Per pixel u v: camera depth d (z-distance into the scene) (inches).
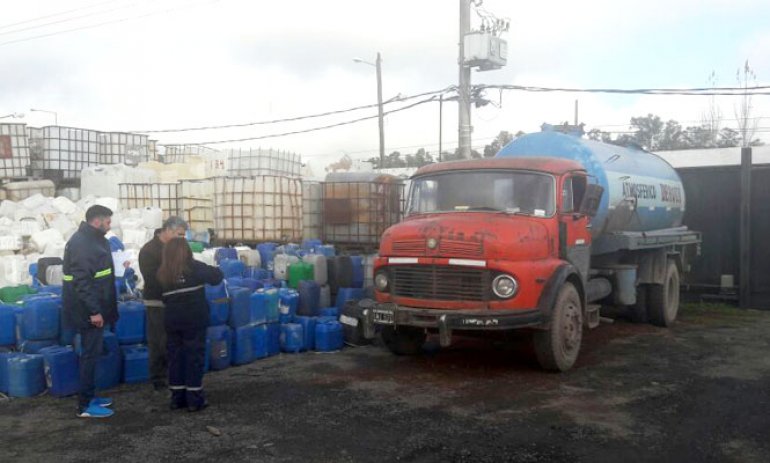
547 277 314.3
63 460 212.2
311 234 597.3
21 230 475.2
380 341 395.9
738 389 293.0
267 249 505.7
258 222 565.6
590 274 399.9
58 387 279.4
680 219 525.0
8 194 677.3
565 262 330.0
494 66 674.8
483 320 295.0
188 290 258.8
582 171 358.3
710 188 570.6
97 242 256.2
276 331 368.8
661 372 325.7
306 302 387.2
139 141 807.7
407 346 358.0
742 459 210.4
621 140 489.7
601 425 244.1
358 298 412.8
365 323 321.1
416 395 284.5
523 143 415.8
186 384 263.1
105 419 253.0
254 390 293.0
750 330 450.0
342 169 894.4
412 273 317.4
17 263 411.5
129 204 621.3
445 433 235.5
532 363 345.7
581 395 284.2
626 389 293.7
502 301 301.7
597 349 384.2
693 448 220.1
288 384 302.7
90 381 254.8
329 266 418.9
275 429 240.5
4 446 224.7
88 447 223.5
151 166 727.7
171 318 258.8
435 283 311.1
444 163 365.4
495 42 660.1
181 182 601.6
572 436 232.1
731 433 234.8
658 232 467.2
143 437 233.0
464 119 679.7
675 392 288.4
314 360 353.4
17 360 279.9
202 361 264.5
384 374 322.0
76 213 551.5
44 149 751.1
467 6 668.7
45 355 282.0
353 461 209.9
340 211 576.4
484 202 339.3
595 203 361.7
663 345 396.2
